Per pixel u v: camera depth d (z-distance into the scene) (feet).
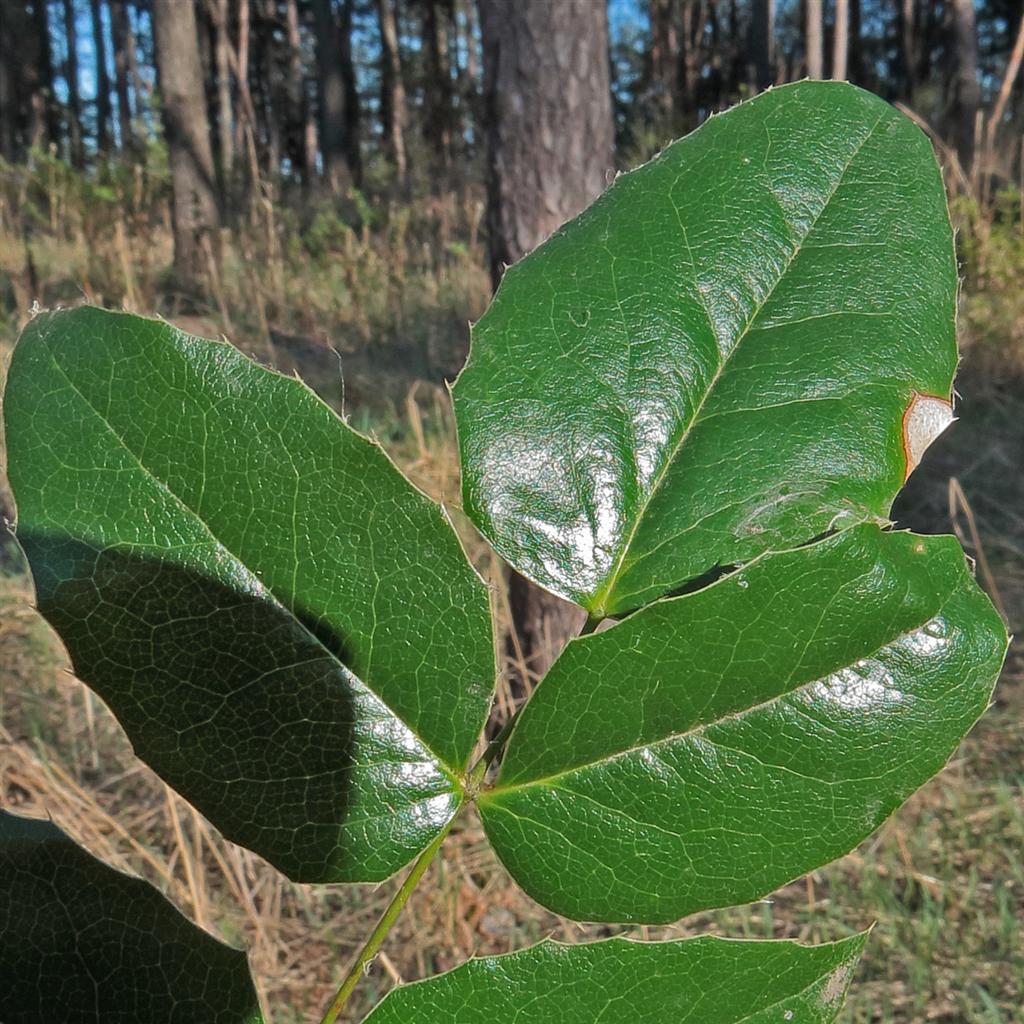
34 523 0.40
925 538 0.42
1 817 0.41
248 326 5.65
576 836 0.42
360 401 4.56
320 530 0.42
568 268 0.50
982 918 2.15
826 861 0.41
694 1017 0.42
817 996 0.42
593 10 2.41
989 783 2.57
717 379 0.49
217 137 20.44
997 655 0.41
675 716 0.42
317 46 15.61
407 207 8.33
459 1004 0.42
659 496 0.48
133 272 5.81
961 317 5.09
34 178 7.34
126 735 0.41
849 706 0.41
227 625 0.41
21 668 2.90
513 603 2.56
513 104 2.41
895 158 0.52
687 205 0.51
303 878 0.42
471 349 0.49
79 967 0.41
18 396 0.41
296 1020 2.01
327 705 0.42
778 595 0.41
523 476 0.47
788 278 0.51
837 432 0.48
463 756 0.43
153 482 0.41
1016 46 5.16
